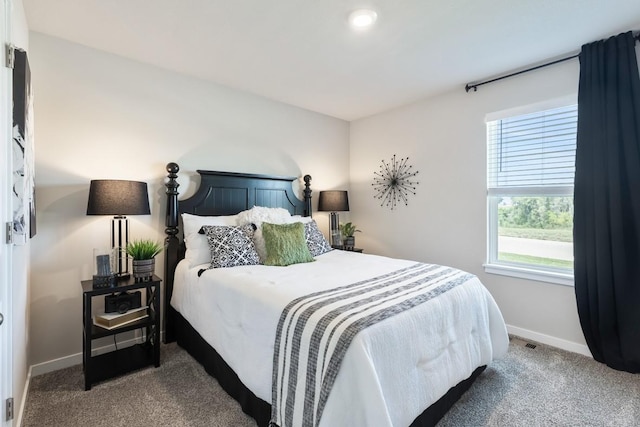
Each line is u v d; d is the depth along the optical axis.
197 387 1.96
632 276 2.11
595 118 2.23
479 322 1.93
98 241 2.37
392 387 1.30
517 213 2.83
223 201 3.01
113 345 2.47
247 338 1.68
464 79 2.92
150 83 2.62
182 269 2.50
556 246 2.61
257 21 1.99
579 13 1.91
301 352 1.35
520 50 2.37
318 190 3.94
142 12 1.90
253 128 3.29
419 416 1.48
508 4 1.82
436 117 3.33
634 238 2.10
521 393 1.90
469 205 3.08
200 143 2.91
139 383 2.00
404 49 2.35
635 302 2.10
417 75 2.82
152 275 2.25
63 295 2.22
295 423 1.31
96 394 1.89
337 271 2.21
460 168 3.14
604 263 2.18
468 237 3.10
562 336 2.52
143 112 2.58
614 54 2.16
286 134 3.59
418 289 1.77
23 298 1.73
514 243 2.85
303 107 3.71
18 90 1.46
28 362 1.98
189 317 2.29
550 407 1.77
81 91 2.29
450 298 1.76
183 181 2.81
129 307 2.18
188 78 2.83
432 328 1.56
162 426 1.62
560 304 2.53
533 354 2.41
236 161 3.16
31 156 1.81
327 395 1.19
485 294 2.07
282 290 1.71
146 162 2.60
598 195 2.21
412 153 3.56
